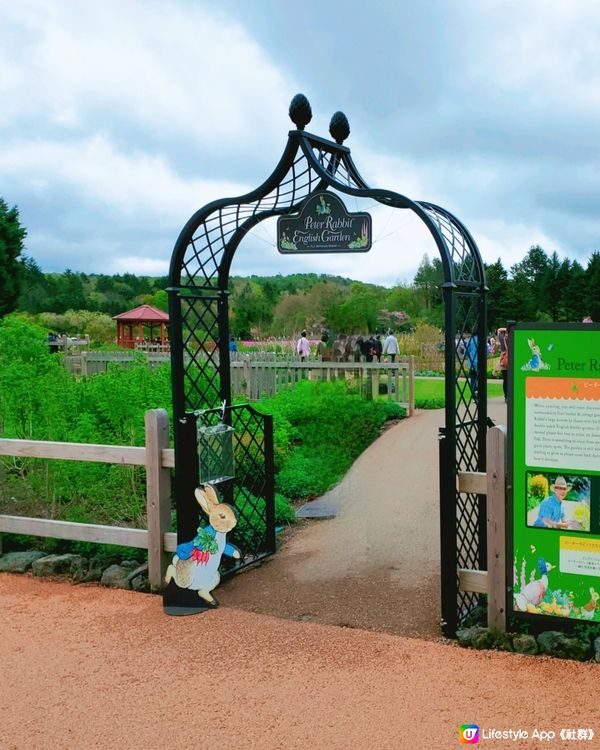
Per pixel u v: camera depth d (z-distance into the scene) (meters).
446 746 3.48
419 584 5.70
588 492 4.27
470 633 4.58
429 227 4.63
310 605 5.40
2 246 31.17
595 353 4.20
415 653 4.45
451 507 4.62
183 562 5.30
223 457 5.96
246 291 48.53
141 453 5.67
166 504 5.70
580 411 4.26
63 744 3.62
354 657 4.42
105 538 5.91
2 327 9.67
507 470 4.50
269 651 4.55
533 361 4.34
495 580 4.52
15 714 3.90
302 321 36.38
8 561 6.24
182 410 5.63
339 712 3.81
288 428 11.09
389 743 3.52
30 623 5.11
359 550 6.61
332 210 5.36
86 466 6.97
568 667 4.19
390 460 10.18
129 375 8.40
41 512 6.99
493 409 14.16
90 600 5.52
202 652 4.57
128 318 40.09
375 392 14.97
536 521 4.41
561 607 4.39
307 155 5.18
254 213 5.86
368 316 32.09
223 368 6.21
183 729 3.71
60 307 74.69
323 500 8.42
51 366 9.41
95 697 4.06
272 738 3.60
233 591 5.76
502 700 3.87
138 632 4.91
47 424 7.77
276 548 6.80
